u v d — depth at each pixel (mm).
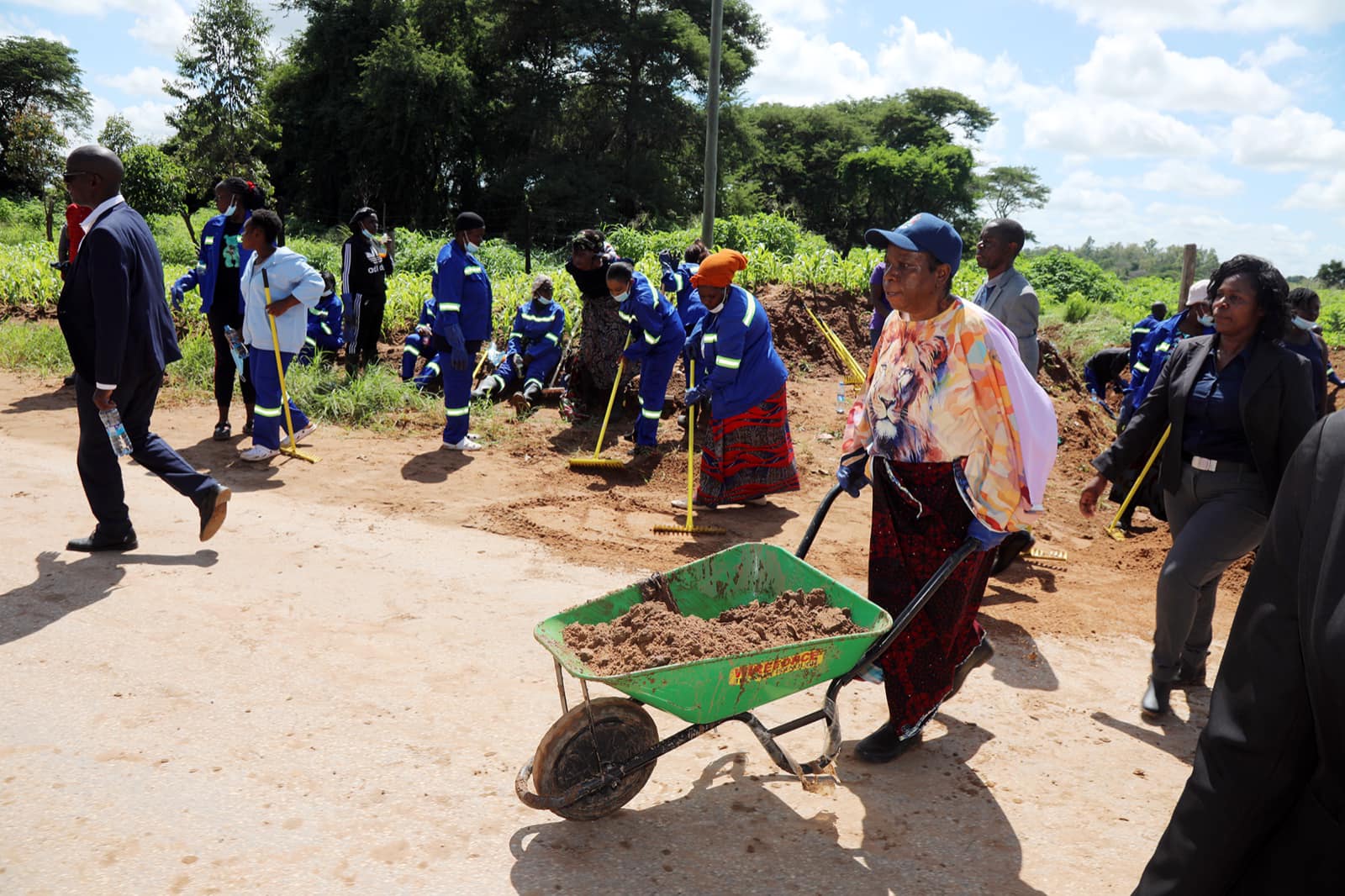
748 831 3391
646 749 3373
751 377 7031
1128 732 4285
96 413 5480
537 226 45969
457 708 4160
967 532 3680
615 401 9812
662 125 50250
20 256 15625
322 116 52969
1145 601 5953
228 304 8367
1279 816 1429
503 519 6855
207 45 44594
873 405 3789
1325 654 1265
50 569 5445
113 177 5328
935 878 3182
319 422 9289
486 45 52031
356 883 3041
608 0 49969
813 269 13461
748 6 54406
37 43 76250
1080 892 3141
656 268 13609
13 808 3328
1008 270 5973
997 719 4340
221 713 4031
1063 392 12250
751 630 3332
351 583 5516
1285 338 4355
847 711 4355
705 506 7379
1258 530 4164
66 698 4090
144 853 3129
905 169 73812
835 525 7145
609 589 5633
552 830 3352
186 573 5508
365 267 10586
